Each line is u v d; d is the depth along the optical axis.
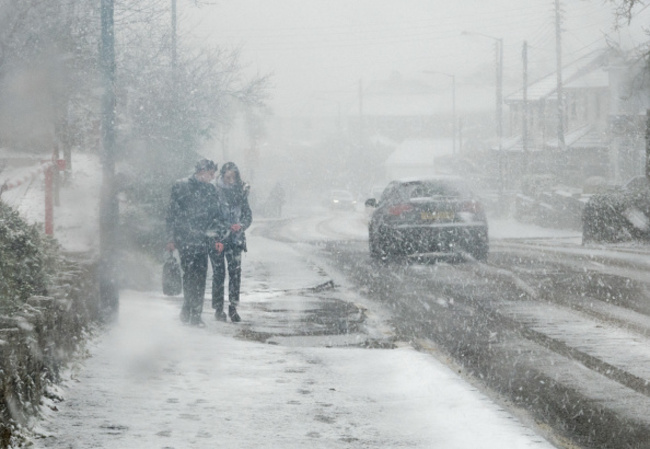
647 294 23.83
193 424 10.45
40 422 10.09
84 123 22.77
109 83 18.67
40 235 14.69
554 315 20.42
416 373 13.70
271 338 17.78
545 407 12.29
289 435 10.08
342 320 20.19
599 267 30.77
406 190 34.94
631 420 11.54
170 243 19.25
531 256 35.62
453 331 18.53
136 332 17.28
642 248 40.12
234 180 20.61
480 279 27.86
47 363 11.30
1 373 8.83
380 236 35.12
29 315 10.66
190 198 19.20
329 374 13.68
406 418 10.87
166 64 34.34
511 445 9.60
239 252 20.27
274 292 25.03
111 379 12.70
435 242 34.09
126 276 24.62
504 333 18.17
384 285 26.98
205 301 23.17
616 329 18.50
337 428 10.41
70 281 14.37
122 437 9.76
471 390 12.45
